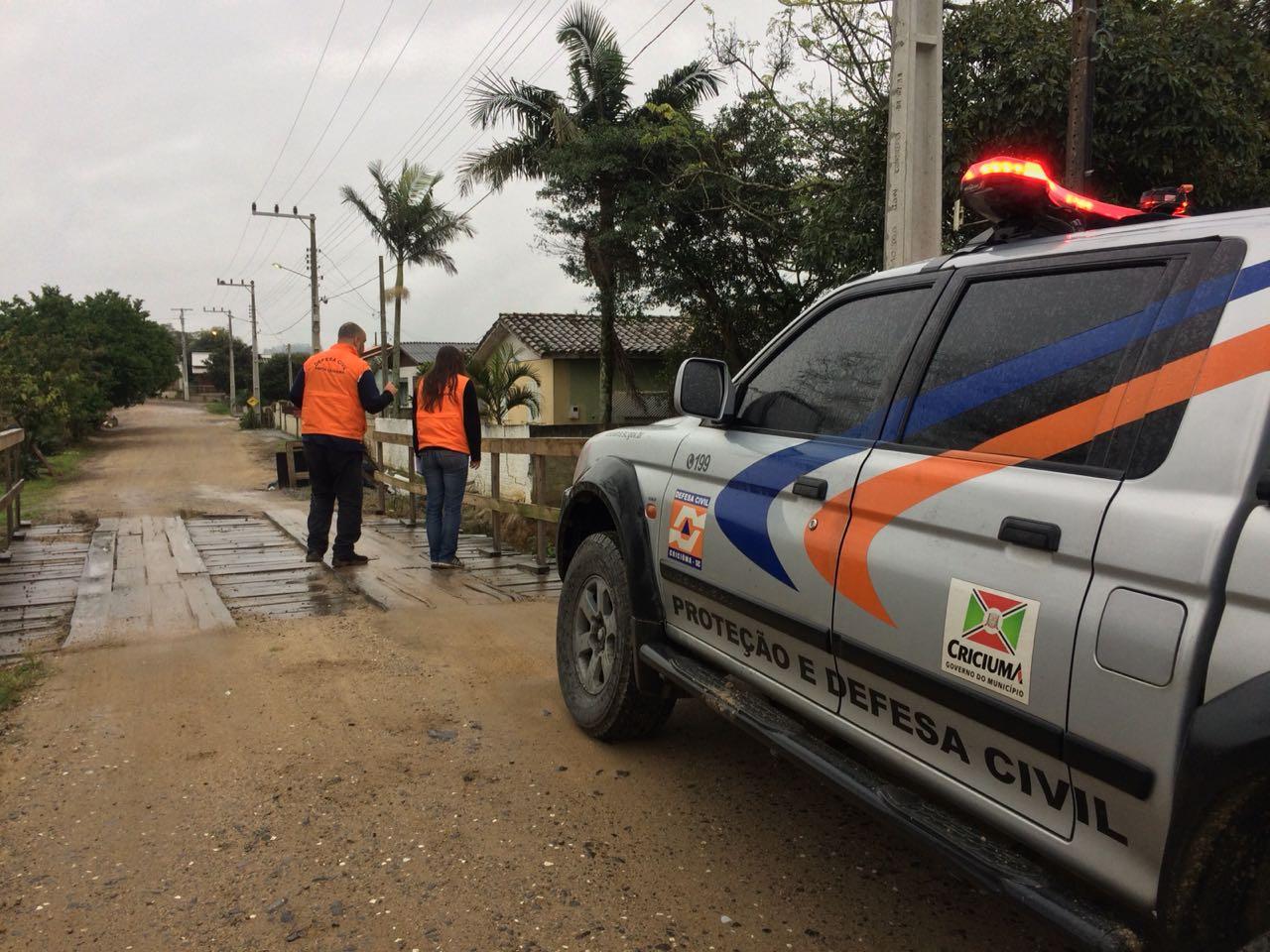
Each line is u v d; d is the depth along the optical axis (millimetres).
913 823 2086
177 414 66375
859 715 2375
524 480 13195
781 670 2711
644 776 3496
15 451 9344
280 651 5082
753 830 3084
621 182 18266
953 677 1986
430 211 30844
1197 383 1662
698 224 17703
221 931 2488
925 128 6059
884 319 2611
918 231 6082
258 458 30344
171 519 10906
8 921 2523
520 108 19438
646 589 3434
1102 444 1802
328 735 3875
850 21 10852
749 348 18641
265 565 7605
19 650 5031
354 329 7504
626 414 26234
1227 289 1688
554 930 2498
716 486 3023
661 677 3447
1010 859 1901
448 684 4547
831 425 2643
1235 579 1460
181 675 4637
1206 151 8031
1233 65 8156
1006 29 8359
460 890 2699
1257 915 1475
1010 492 1920
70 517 13914
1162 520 1597
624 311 19625
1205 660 1476
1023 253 2221
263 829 3059
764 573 2691
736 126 16594
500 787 3387
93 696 4324
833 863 2877
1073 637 1696
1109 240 2021
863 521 2316
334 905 2613
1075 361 1939
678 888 2721
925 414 2305
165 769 3525
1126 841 1621
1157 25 8289
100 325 45156
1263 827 1437
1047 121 8164
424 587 6719
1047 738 1751
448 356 7391
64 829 3051
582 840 3004
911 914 2592
